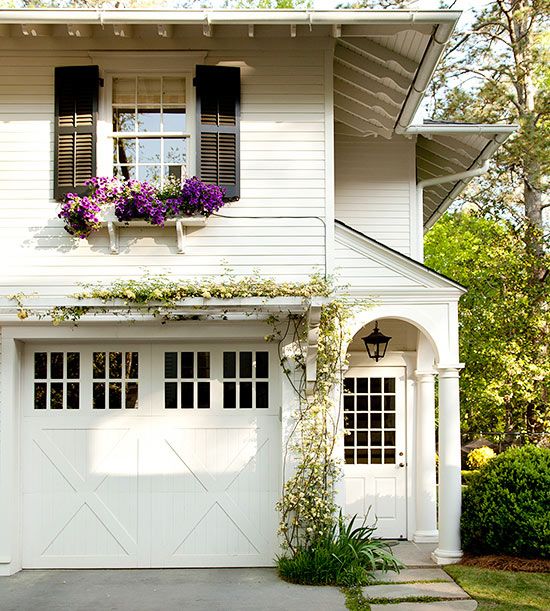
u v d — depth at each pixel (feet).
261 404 27.81
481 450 51.49
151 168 26.84
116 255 26.17
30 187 26.18
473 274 44.45
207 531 27.45
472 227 55.01
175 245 26.27
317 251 26.43
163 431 27.66
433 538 31.89
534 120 51.65
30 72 26.48
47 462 27.48
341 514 26.43
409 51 26.21
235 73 26.55
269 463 27.61
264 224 26.43
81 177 25.88
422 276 27.22
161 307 24.57
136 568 27.25
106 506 27.45
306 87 26.81
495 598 22.68
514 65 55.88
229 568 27.22
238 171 26.35
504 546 26.58
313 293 24.80
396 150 34.60
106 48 26.55
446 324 27.27
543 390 42.37
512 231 45.37
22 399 27.50
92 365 27.78
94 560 27.27
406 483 32.86
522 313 42.29
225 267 26.23
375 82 28.71
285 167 26.61
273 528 27.43
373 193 34.37
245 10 24.31
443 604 22.25
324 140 26.71
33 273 26.03
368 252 27.25
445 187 39.19
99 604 22.65
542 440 43.60
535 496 26.48
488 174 58.34
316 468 25.86
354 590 23.86
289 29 26.04
